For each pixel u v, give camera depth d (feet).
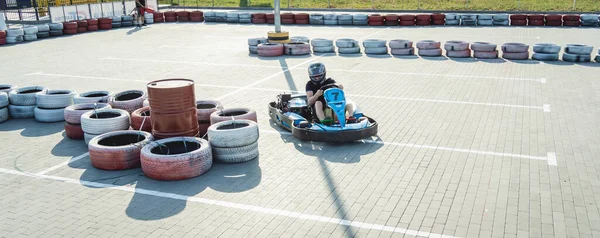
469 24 75.82
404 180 19.70
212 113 24.85
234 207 17.67
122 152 20.94
